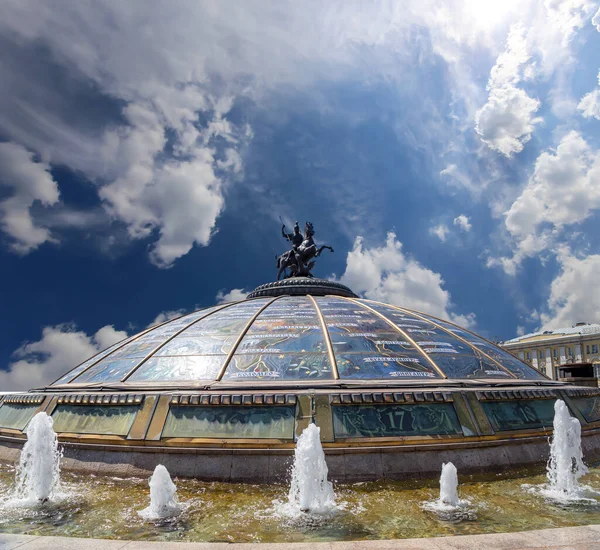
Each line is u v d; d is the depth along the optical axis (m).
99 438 9.59
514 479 8.78
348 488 8.22
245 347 12.18
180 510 7.21
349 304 16.19
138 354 13.20
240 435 9.07
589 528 5.36
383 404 9.55
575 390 12.49
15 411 11.99
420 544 4.93
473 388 10.66
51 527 6.57
